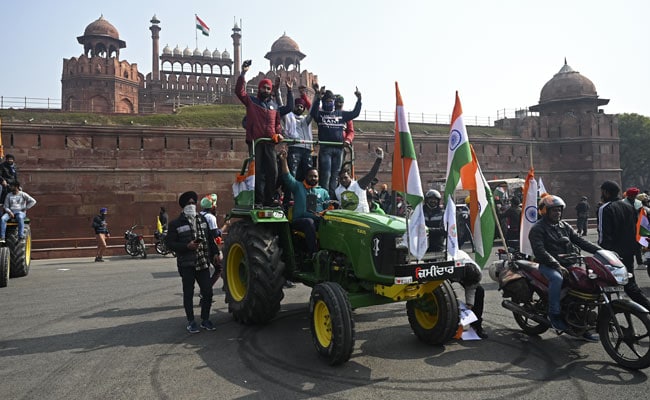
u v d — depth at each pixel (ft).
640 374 13.62
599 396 12.07
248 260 18.57
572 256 16.14
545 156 103.14
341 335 13.85
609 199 20.48
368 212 17.88
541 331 17.56
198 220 19.10
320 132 22.38
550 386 12.79
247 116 20.70
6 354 16.17
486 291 26.61
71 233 66.28
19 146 64.64
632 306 13.82
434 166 93.35
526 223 18.79
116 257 54.90
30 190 64.69
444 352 15.94
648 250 27.66
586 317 15.53
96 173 68.08
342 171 19.75
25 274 36.01
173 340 17.78
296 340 17.52
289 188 18.66
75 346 17.08
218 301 25.67
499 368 14.28
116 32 145.07
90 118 75.61
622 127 157.38
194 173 73.41
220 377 13.75
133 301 25.70
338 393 12.44
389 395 12.27
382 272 14.78
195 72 170.71
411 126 99.50
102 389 12.91
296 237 19.72
